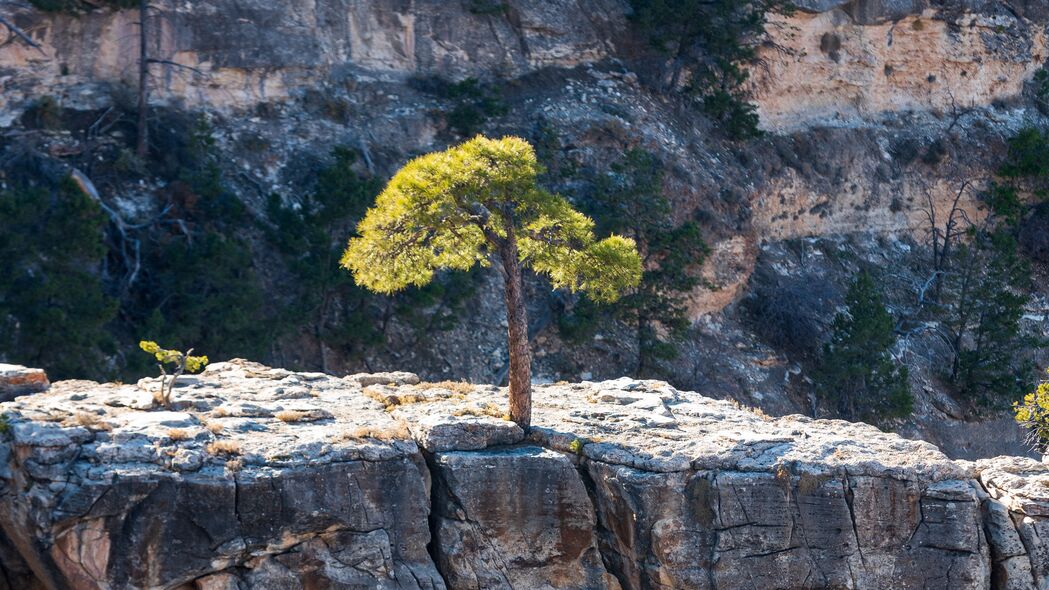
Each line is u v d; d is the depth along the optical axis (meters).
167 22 64.31
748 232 72.19
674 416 30.59
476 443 26.69
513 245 27.88
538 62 77.12
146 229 54.94
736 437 27.92
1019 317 76.69
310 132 65.75
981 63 97.25
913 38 93.38
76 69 61.75
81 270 47.47
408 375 33.09
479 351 59.00
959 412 73.69
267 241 57.50
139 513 22.66
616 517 26.52
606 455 26.89
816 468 26.78
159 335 47.38
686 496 26.42
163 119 62.00
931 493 27.20
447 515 25.77
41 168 55.12
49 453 22.78
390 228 27.34
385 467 24.83
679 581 26.08
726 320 71.00
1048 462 29.03
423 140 69.19
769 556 26.45
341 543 24.28
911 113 93.19
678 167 72.12
